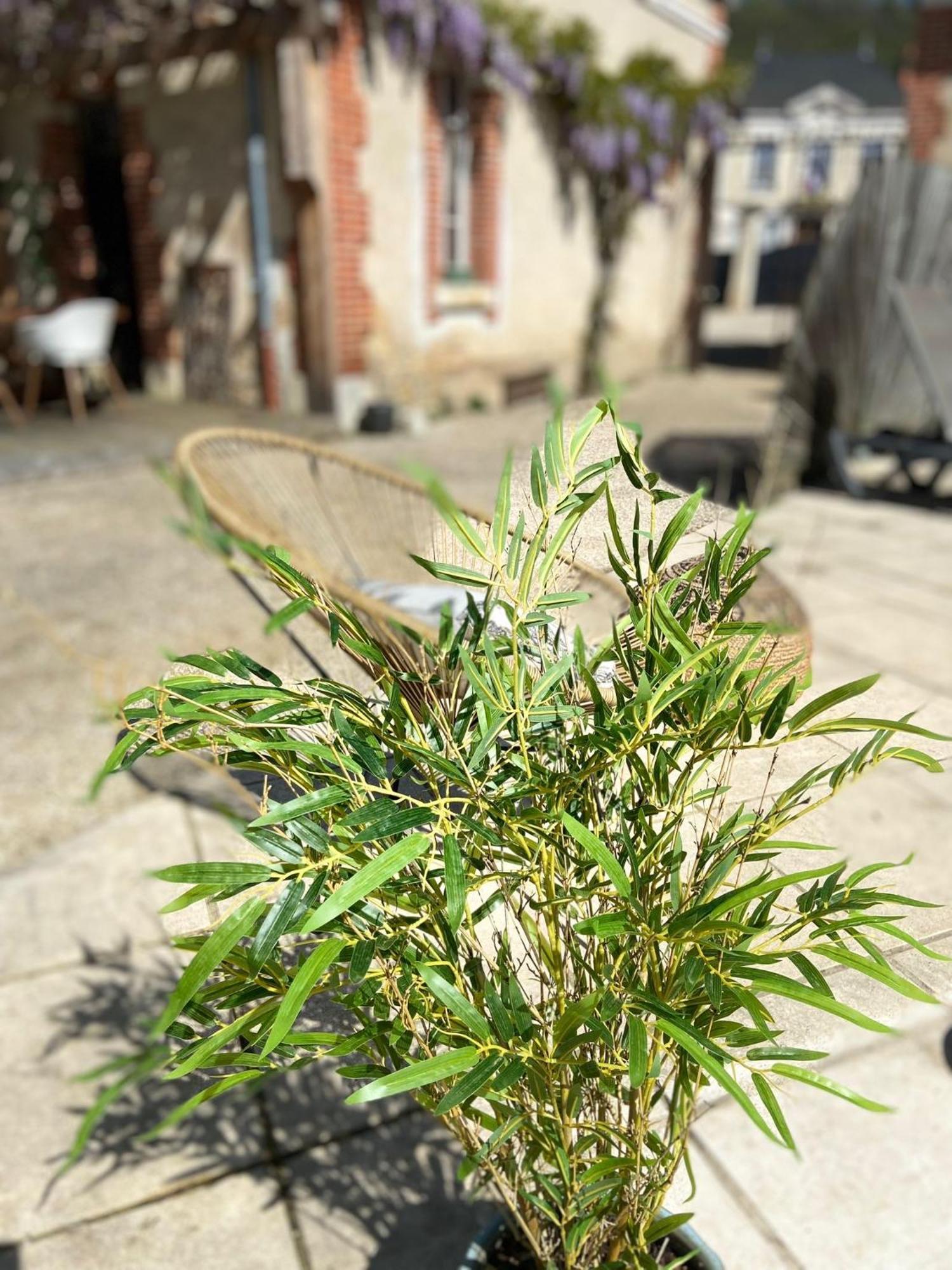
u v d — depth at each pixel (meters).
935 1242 1.66
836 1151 1.83
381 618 1.40
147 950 2.37
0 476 6.40
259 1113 1.94
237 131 7.86
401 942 0.86
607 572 1.10
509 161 9.74
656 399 11.06
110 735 3.45
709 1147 1.84
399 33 7.79
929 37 10.02
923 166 6.48
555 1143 0.98
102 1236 1.69
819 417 7.21
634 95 10.79
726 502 5.05
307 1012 1.00
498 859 0.94
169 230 8.62
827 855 1.12
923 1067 2.02
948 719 1.19
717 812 1.05
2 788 3.12
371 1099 0.73
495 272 9.90
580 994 1.00
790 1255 1.63
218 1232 1.69
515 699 0.87
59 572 4.98
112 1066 1.67
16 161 9.39
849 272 6.75
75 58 8.12
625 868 0.95
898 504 6.84
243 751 0.87
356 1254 1.64
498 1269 1.26
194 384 8.94
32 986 2.26
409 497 2.22
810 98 34.75
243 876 0.75
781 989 0.79
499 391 10.27
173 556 5.22
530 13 9.10
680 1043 0.77
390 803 0.78
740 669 0.85
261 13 7.00
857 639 4.25
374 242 8.24
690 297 13.74
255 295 8.20
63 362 7.80
